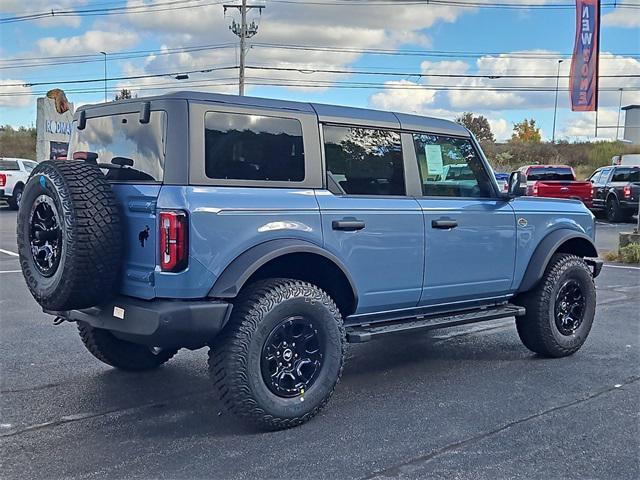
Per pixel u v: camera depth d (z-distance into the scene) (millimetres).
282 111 4586
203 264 4051
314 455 4020
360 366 5996
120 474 3756
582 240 6523
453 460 3967
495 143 57844
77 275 4035
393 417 4672
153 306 4039
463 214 5500
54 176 4129
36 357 6117
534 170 22203
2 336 6848
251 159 4391
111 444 4176
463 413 4758
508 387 5371
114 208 4156
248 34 38156
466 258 5547
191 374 5652
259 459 3963
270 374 4332
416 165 5324
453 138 5641
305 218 4512
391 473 3791
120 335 4344
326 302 4551
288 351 4406
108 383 5387
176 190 4043
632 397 5125
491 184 5891
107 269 4133
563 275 6148
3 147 50938
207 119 4223
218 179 4223
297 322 4426
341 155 4871
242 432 4379
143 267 4141
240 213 4195
